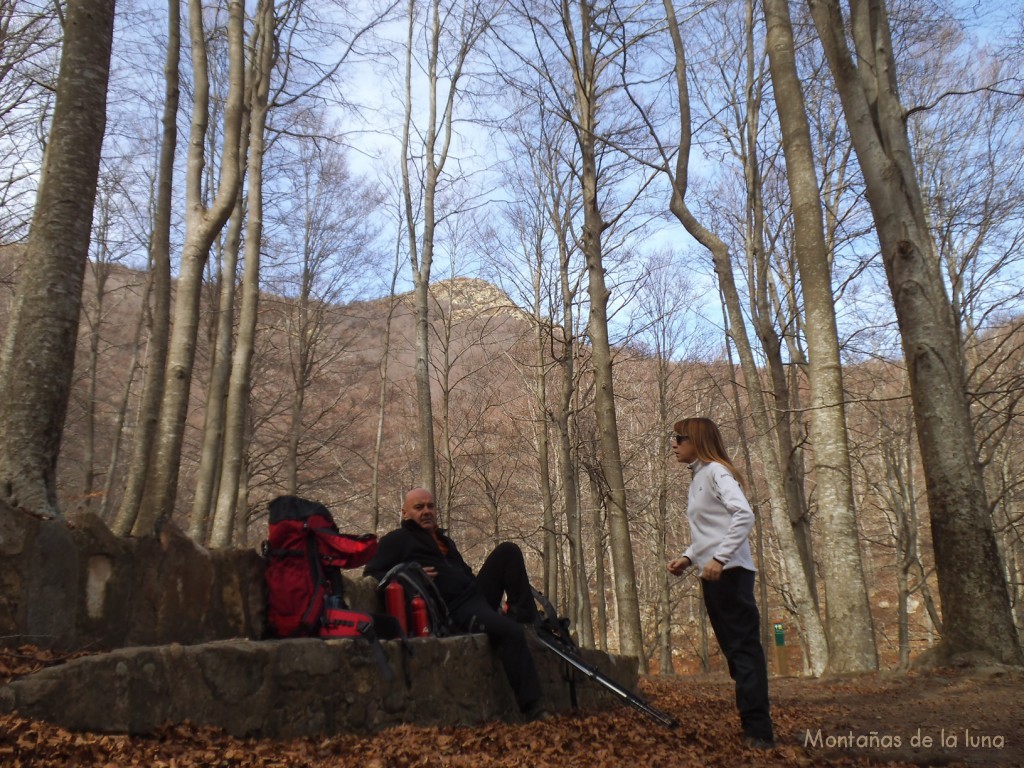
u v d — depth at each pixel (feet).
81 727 10.89
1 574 13.23
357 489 100.73
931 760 14.24
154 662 11.82
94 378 74.02
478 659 17.61
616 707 21.62
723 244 42.01
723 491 15.24
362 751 13.34
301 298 87.66
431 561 19.01
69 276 17.02
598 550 72.79
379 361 98.12
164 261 29.76
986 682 25.12
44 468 16.08
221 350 41.78
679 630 136.46
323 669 14.10
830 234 62.08
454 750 14.17
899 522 80.02
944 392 29.37
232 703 12.66
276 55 41.06
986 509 28.66
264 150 42.11
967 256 62.64
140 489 27.02
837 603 34.24
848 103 32.71
